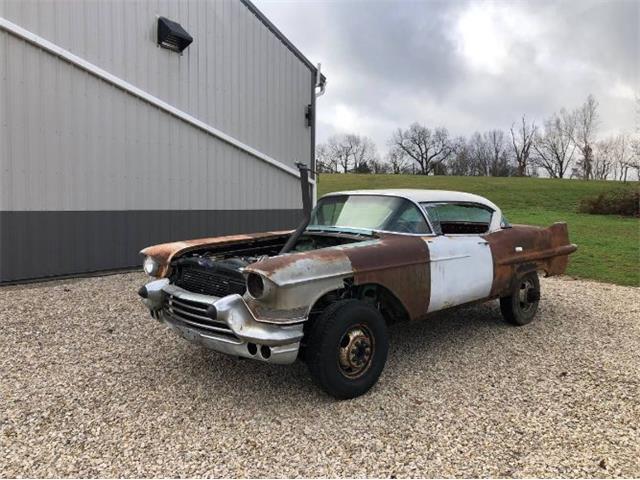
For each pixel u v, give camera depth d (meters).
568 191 38.09
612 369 4.33
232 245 4.62
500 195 36.31
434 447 2.99
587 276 9.49
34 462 2.79
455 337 5.21
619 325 5.80
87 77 7.80
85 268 7.98
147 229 8.83
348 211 4.93
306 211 4.62
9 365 4.22
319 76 12.38
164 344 4.82
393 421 3.31
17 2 6.94
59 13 7.40
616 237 16.39
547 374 4.19
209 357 4.49
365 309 3.66
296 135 11.95
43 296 6.54
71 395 3.66
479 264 4.79
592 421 3.34
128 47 8.30
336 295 3.82
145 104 8.64
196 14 9.33
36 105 7.25
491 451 2.95
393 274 3.95
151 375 4.07
